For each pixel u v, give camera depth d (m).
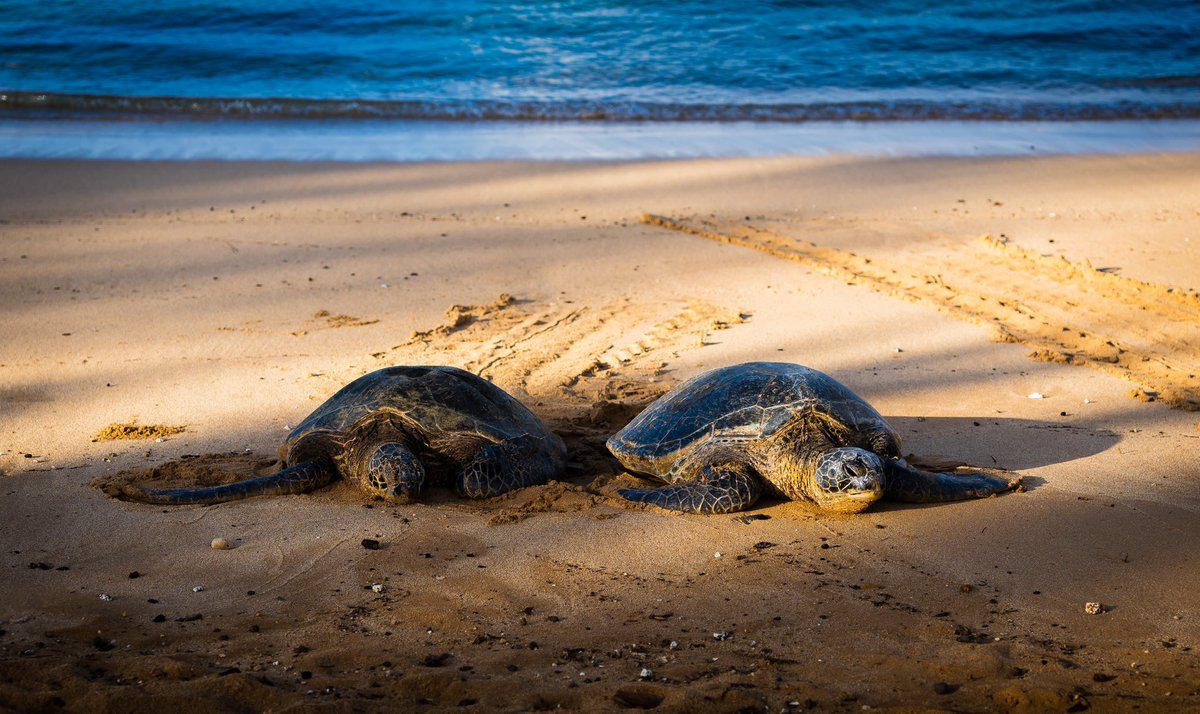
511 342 9.51
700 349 9.35
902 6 29.28
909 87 23.00
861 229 13.12
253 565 5.41
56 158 15.88
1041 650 4.45
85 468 6.78
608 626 4.70
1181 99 22.02
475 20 26.92
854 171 15.84
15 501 6.22
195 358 9.02
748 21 27.56
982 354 9.18
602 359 9.12
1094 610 4.81
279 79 22.55
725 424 6.38
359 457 6.45
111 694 3.88
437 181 15.09
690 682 4.11
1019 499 6.17
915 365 8.92
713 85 22.73
